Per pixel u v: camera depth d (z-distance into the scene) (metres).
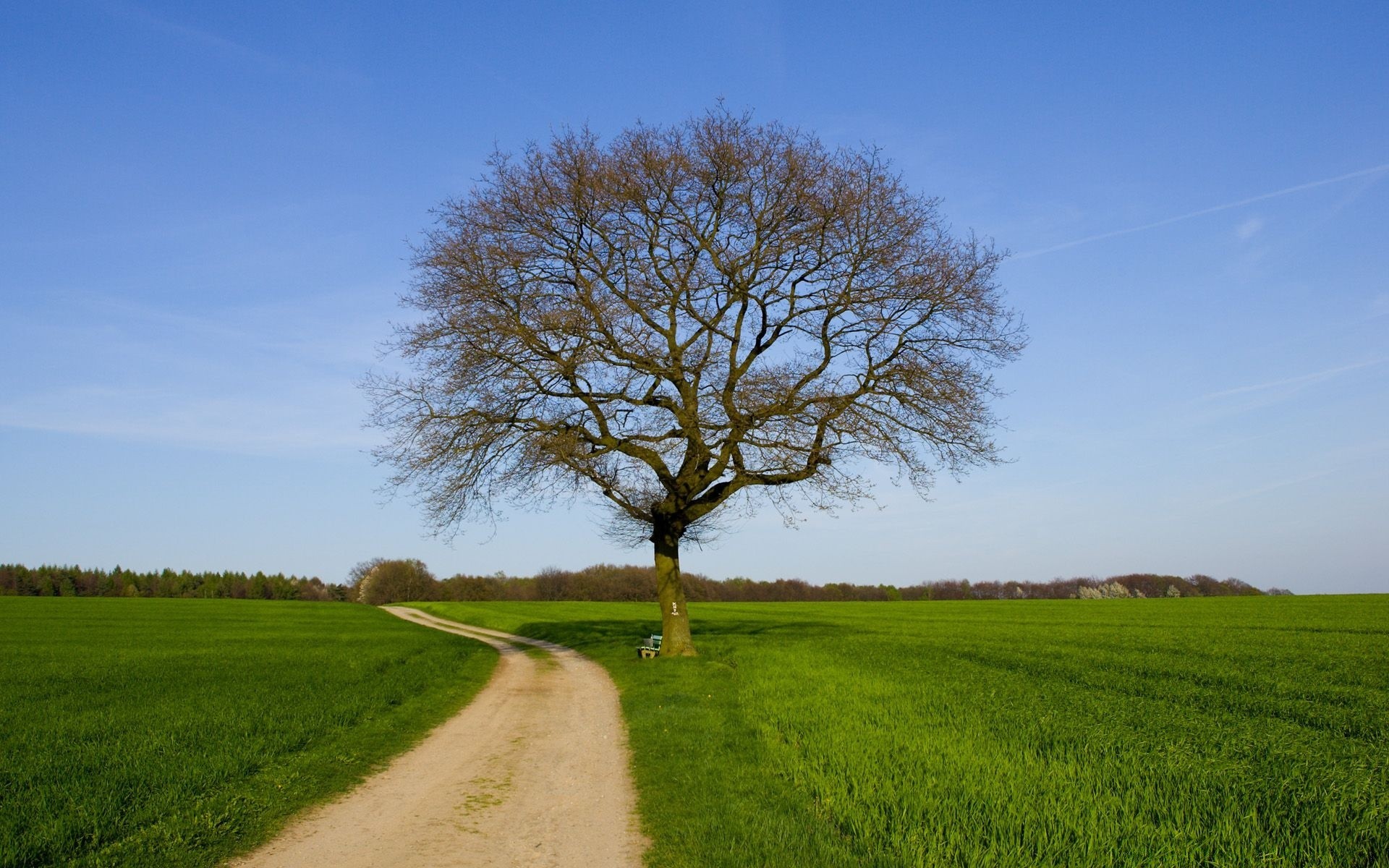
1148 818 9.70
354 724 16.56
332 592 164.88
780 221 26.72
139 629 51.50
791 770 12.05
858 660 27.78
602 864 8.77
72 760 12.49
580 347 25.56
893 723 15.41
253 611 82.06
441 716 18.58
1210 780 11.37
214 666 26.52
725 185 26.81
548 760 13.98
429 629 56.62
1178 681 23.80
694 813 10.41
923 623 59.44
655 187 26.58
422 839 9.66
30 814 9.69
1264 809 10.20
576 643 41.72
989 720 15.86
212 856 8.94
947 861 8.30
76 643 38.88
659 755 13.90
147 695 19.42
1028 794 10.41
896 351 27.34
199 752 13.09
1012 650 34.28
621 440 27.48
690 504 28.73
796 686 20.30
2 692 20.09
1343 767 12.45
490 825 10.23
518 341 26.05
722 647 32.47
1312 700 20.52
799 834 9.26
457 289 25.94
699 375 27.52
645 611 86.31
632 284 27.30
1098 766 12.11
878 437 26.34
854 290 26.95
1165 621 60.72
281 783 11.85
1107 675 25.20
